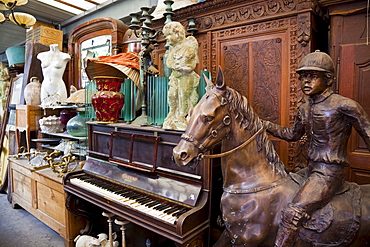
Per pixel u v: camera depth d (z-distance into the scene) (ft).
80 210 7.66
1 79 19.20
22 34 16.88
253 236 3.91
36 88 11.33
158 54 7.64
